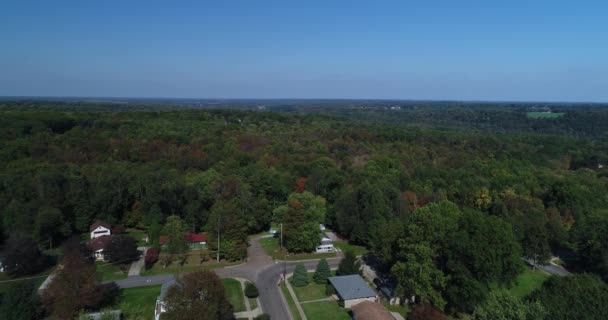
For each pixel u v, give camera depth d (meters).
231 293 51.88
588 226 64.31
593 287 41.62
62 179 76.06
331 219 80.00
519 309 37.81
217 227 62.94
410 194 85.12
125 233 75.44
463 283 44.25
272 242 73.00
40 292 49.59
